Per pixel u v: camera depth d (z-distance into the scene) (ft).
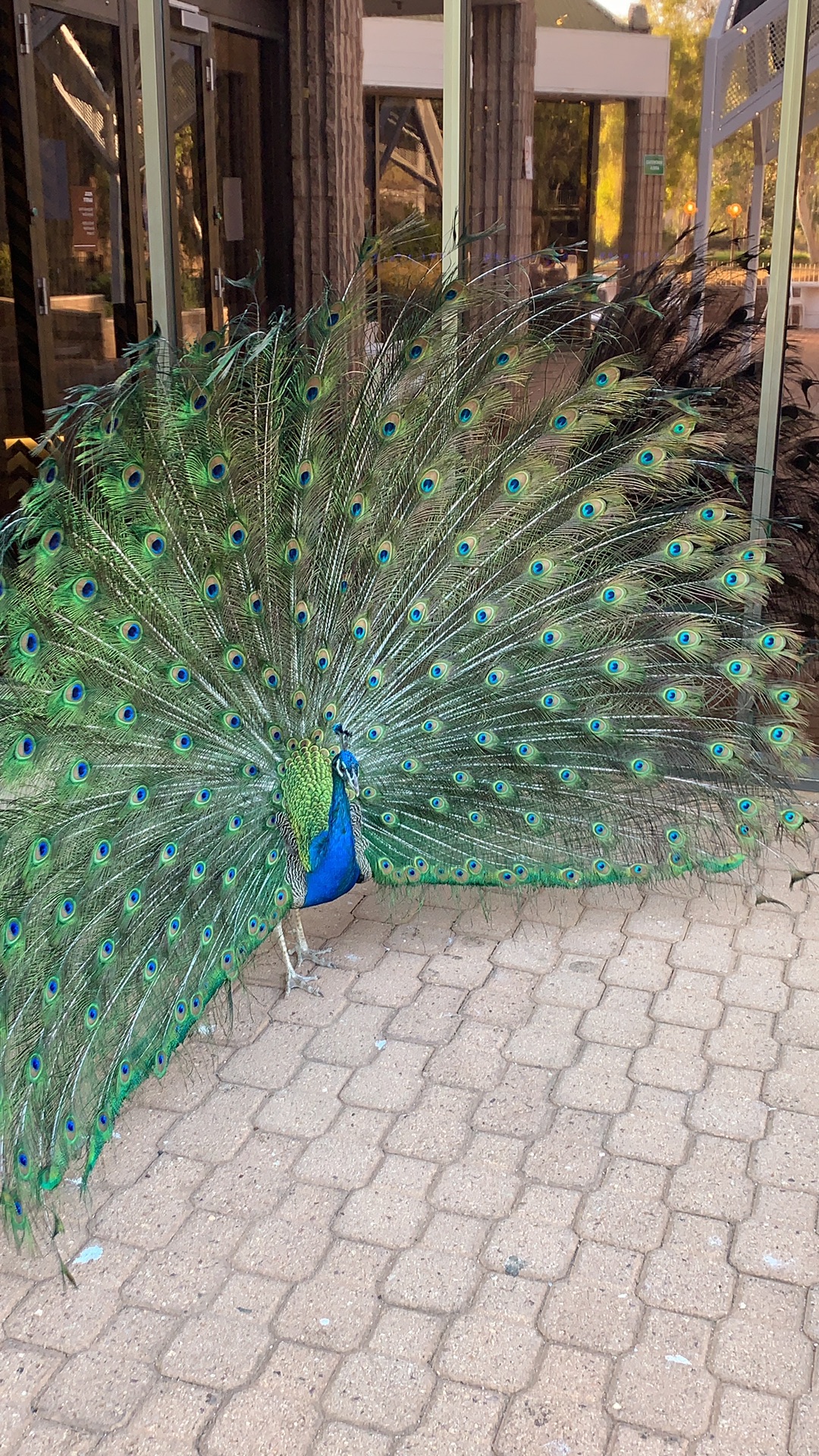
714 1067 12.31
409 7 16.61
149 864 12.01
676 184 16.05
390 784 13.39
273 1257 10.84
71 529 11.71
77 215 18.33
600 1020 12.87
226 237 18.62
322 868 12.76
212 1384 10.05
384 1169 11.47
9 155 18.35
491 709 13.42
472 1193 11.26
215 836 12.48
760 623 13.79
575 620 13.38
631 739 13.56
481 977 13.47
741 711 13.70
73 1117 11.04
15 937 11.26
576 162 16.25
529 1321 10.36
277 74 17.67
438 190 17.16
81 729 11.95
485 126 16.10
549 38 15.72
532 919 14.37
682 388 15.67
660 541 13.62
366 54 17.01
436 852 13.56
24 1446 9.75
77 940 11.55
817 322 15.75
